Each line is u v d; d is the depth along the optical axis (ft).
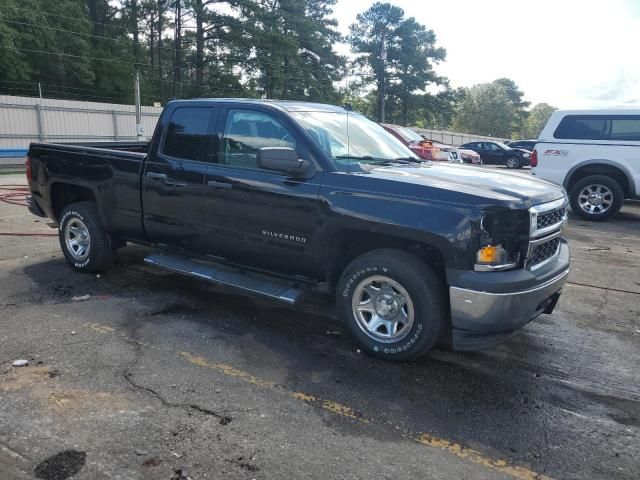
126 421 10.34
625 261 24.22
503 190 12.45
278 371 12.67
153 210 17.02
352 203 12.97
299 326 15.53
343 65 191.62
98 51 136.15
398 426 10.53
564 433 10.52
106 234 19.04
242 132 15.19
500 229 11.68
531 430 10.58
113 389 11.54
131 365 12.69
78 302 16.85
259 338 14.58
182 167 16.11
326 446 9.78
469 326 11.85
